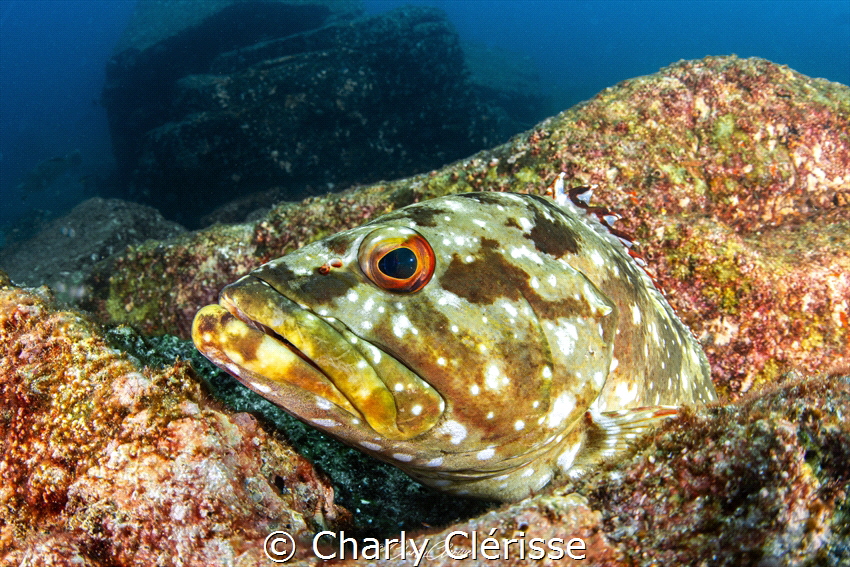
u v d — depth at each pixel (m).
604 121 0.54
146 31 2.45
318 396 0.27
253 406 0.39
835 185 0.56
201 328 0.27
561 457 0.33
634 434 0.31
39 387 0.28
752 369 0.48
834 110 0.56
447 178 0.55
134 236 1.28
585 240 0.35
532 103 3.48
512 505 0.27
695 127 0.56
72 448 0.27
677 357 0.41
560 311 0.31
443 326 0.29
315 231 0.57
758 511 0.24
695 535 0.25
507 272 0.31
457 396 0.29
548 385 0.30
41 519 0.27
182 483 0.26
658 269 0.50
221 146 1.62
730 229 0.51
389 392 0.28
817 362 0.46
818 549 0.24
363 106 1.71
